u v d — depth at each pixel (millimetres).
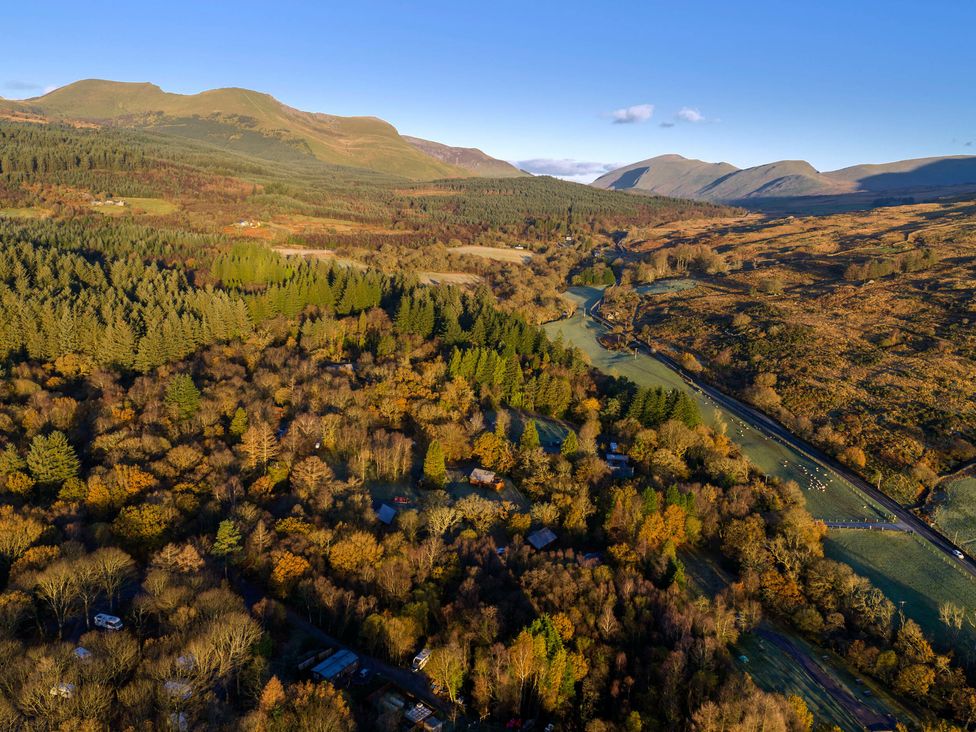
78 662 56875
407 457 116125
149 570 73438
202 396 124562
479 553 90250
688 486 114500
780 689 76375
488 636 73250
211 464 100750
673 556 92438
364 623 73375
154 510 83750
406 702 67688
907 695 76938
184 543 81625
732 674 72375
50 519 82000
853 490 127625
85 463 101688
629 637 77875
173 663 58375
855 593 91812
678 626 77875
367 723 62594
